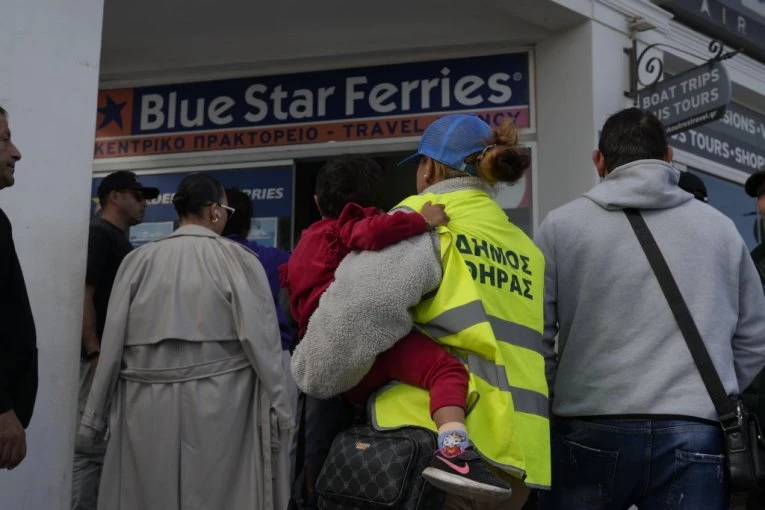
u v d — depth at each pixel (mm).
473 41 6566
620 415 2871
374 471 2381
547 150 6418
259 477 3938
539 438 2557
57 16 4094
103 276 4742
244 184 6949
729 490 2852
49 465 3871
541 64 6508
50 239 3963
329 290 2492
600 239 3018
